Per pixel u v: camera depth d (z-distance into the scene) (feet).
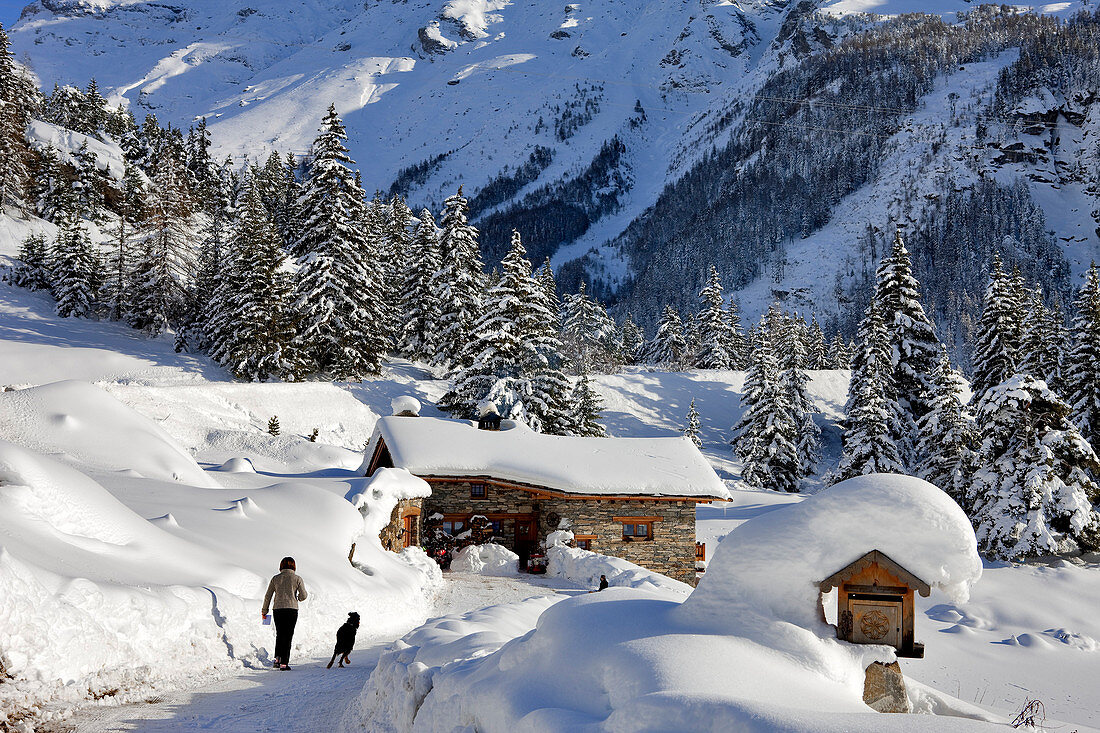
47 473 33.40
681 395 250.57
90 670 26.12
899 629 20.43
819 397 256.11
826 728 13.07
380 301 199.52
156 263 200.85
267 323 178.19
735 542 21.11
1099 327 129.90
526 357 164.14
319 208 187.62
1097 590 92.12
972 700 57.88
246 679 30.76
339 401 177.58
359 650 40.19
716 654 17.69
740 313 596.29
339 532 57.06
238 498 55.21
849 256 629.10
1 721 21.38
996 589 92.63
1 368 157.99
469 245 209.15
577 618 20.63
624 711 15.40
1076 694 61.52
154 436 71.00
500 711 18.12
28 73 331.16
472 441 101.45
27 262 216.54
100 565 30.83
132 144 361.71
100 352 176.96
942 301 559.38
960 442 122.52
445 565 89.86
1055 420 108.17
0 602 23.54
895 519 20.08
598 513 95.40
